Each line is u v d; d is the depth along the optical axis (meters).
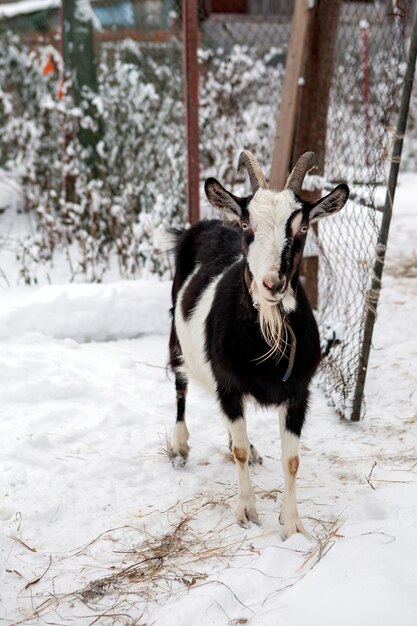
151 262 6.84
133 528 3.58
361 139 8.01
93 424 4.61
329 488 3.90
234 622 2.86
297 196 3.23
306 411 3.61
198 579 3.16
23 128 8.50
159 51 8.02
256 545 3.44
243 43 10.23
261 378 3.46
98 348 5.80
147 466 4.18
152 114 7.66
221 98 8.09
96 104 7.73
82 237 7.28
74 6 7.95
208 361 3.72
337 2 5.75
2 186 9.16
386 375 5.19
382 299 6.54
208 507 3.77
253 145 7.70
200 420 4.72
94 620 2.95
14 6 9.90
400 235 8.52
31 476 4.01
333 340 4.96
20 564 3.30
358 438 4.43
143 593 3.10
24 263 7.12
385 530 3.43
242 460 3.63
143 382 5.25
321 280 6.54
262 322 3.28
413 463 4.09
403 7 4.31
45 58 8.84
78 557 3.37
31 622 2.95
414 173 12.62
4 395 4.88
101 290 6.11
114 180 7.96
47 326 5.84
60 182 8.43
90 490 3.92
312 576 3.10
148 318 6.09
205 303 3.85
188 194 6.13
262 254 3.08
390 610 2.85
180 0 7.45
